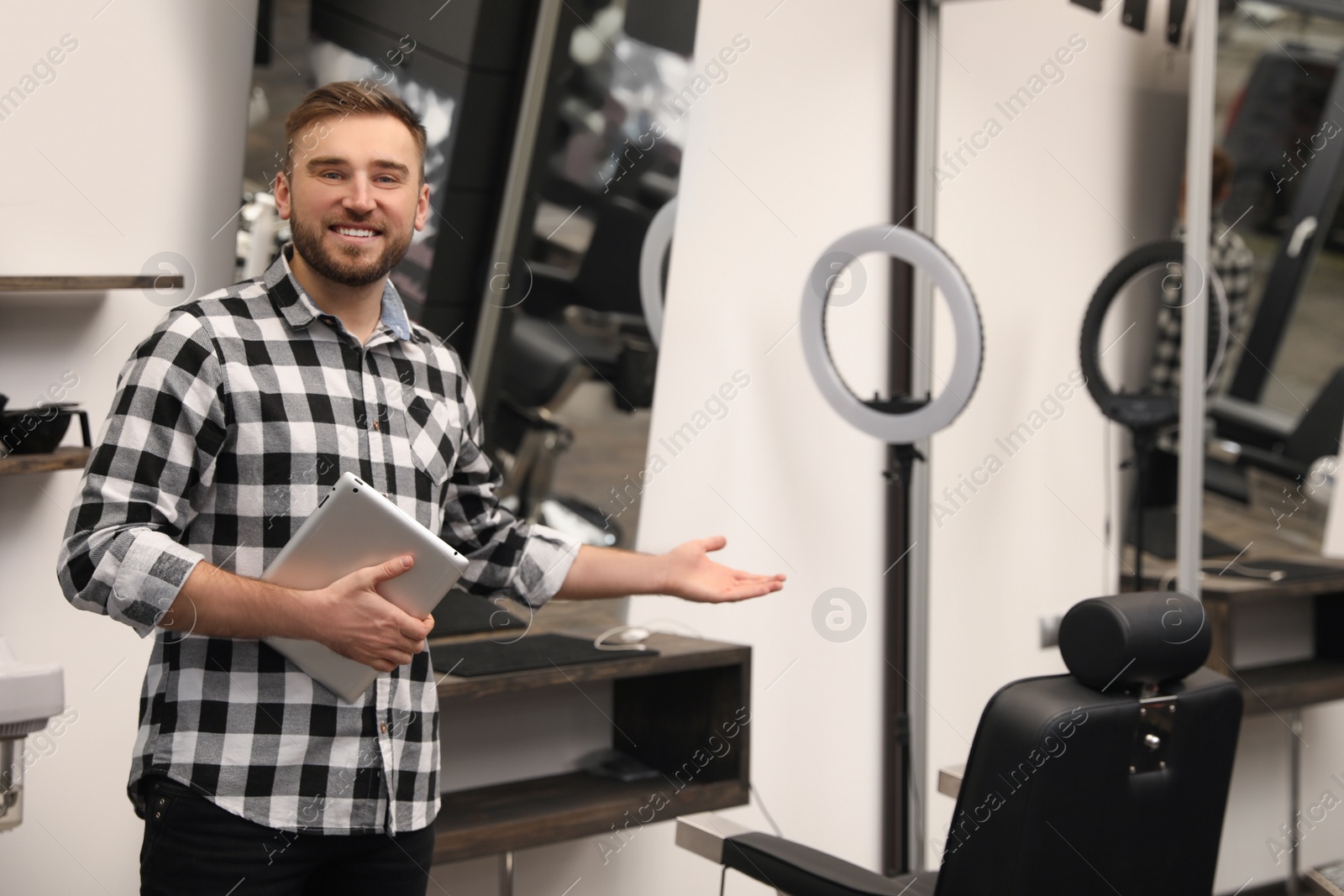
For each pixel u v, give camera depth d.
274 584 1.46
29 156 2.04
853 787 3.16
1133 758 1.68
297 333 1.57
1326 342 3.35
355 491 1.44
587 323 2.62
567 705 2.66
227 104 2.20
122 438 1.44
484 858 2.55
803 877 1.87
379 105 1.58
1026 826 1.62
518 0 2.38
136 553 1.38
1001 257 3.30
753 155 2.86
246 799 1.50
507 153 2.43
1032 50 3.28
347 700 1.55
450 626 2.45
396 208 1.58
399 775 1.63
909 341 3.16
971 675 3.36
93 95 2.09
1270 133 3.17
